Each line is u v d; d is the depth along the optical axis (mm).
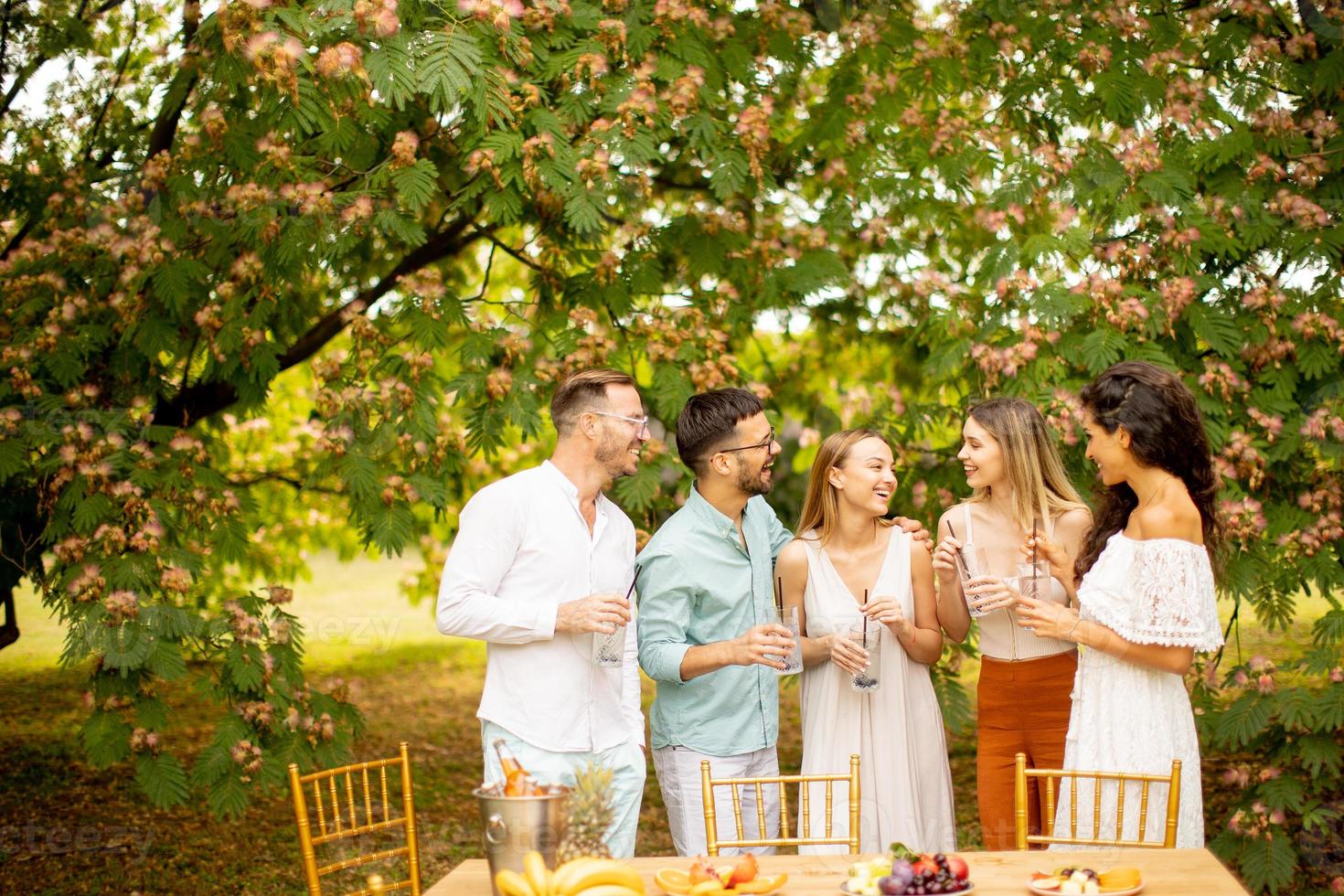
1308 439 4516
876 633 3225
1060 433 4320
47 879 5750
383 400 4480
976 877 2443
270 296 4625
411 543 4457
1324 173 4816
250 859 6055
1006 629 3547
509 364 4633
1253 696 4492
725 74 5055
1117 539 3154
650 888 2430
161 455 4656
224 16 3922
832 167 5121
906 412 5098
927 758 3598
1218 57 4984
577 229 4293
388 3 3861
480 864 2674
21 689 8234
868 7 5242
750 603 3545
